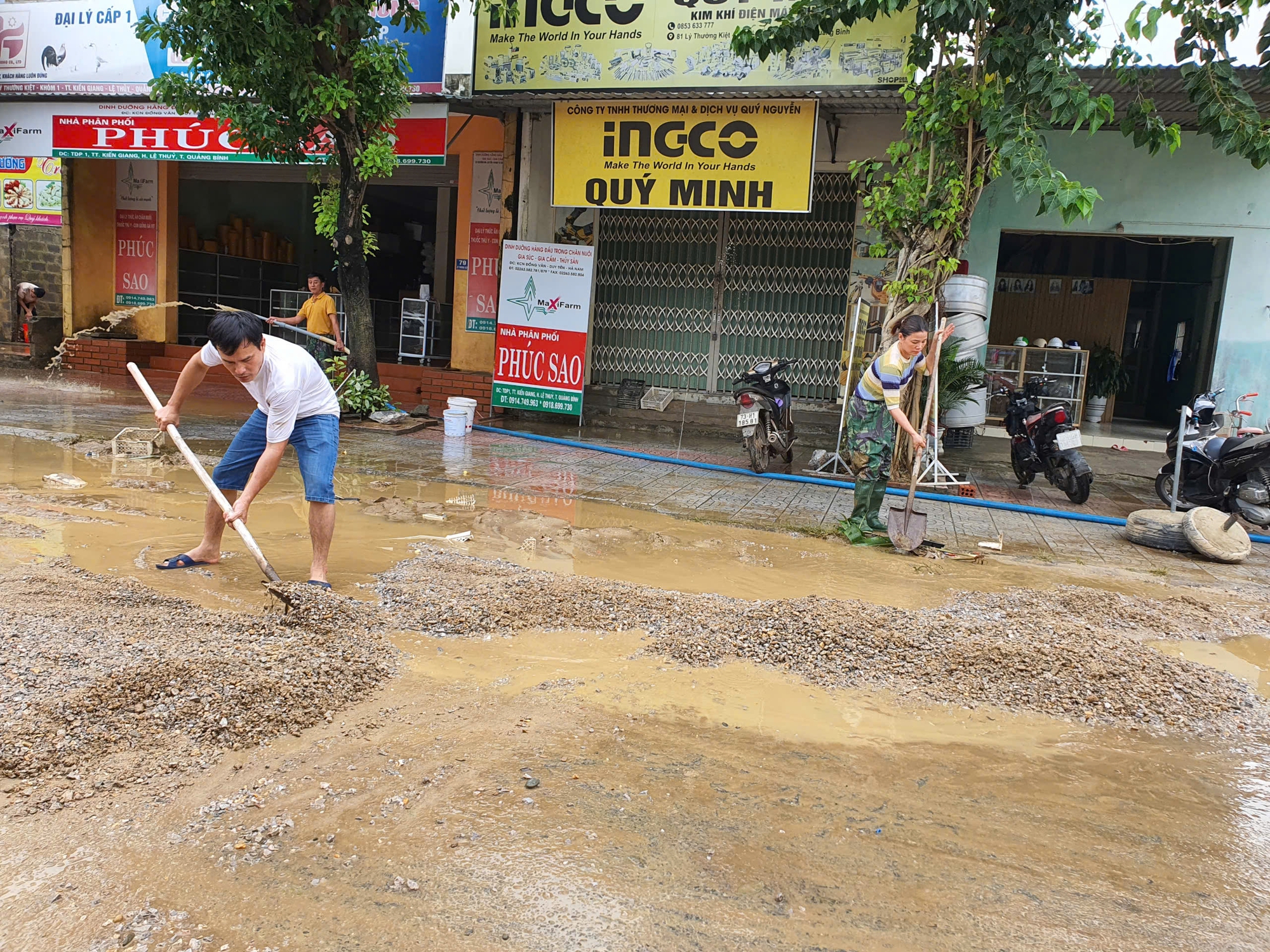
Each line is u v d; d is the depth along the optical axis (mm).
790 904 2346
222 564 4922
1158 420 15078
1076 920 2355
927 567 5992
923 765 3182
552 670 3799
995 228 11516
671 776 2979
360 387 10742
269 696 3189
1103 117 7113
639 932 2197
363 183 10461
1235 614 5262
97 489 6484
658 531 6535
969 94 7621
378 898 2260
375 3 9648
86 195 14234
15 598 3949
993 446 11820
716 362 12656
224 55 9336
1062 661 4035
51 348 14148
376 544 5594
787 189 9891
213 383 13352
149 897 2217
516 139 11422
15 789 2604
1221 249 11398
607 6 10039
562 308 10984
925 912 2346
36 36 12555
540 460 9211
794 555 6109
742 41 8305
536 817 2664
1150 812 2947
